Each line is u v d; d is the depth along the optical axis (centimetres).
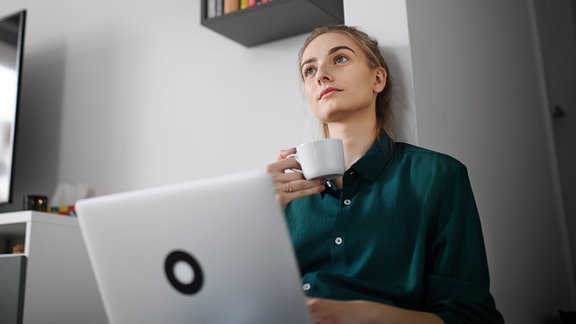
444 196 104
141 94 229
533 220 204
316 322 76
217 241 69
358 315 79
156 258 74
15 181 253
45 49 261
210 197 68
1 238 211
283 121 192
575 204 249
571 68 265
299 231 113
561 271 225
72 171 239
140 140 224
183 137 214
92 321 186
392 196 107
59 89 252
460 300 93
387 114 129
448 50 155
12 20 237
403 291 95
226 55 211
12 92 227
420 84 132
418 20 138
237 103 204
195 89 215
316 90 122
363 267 101
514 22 241
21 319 160
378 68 126
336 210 112
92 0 253
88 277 187
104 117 236
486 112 179
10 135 223
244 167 197
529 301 178
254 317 70
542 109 256
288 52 197
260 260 67
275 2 173
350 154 121
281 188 104
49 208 214
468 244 100
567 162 256
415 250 100
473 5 189
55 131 248
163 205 71
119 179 225
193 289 72
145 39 234
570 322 184
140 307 77
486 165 168
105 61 243
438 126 138
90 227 78
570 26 270
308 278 101
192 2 225
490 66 194
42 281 169
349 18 141
